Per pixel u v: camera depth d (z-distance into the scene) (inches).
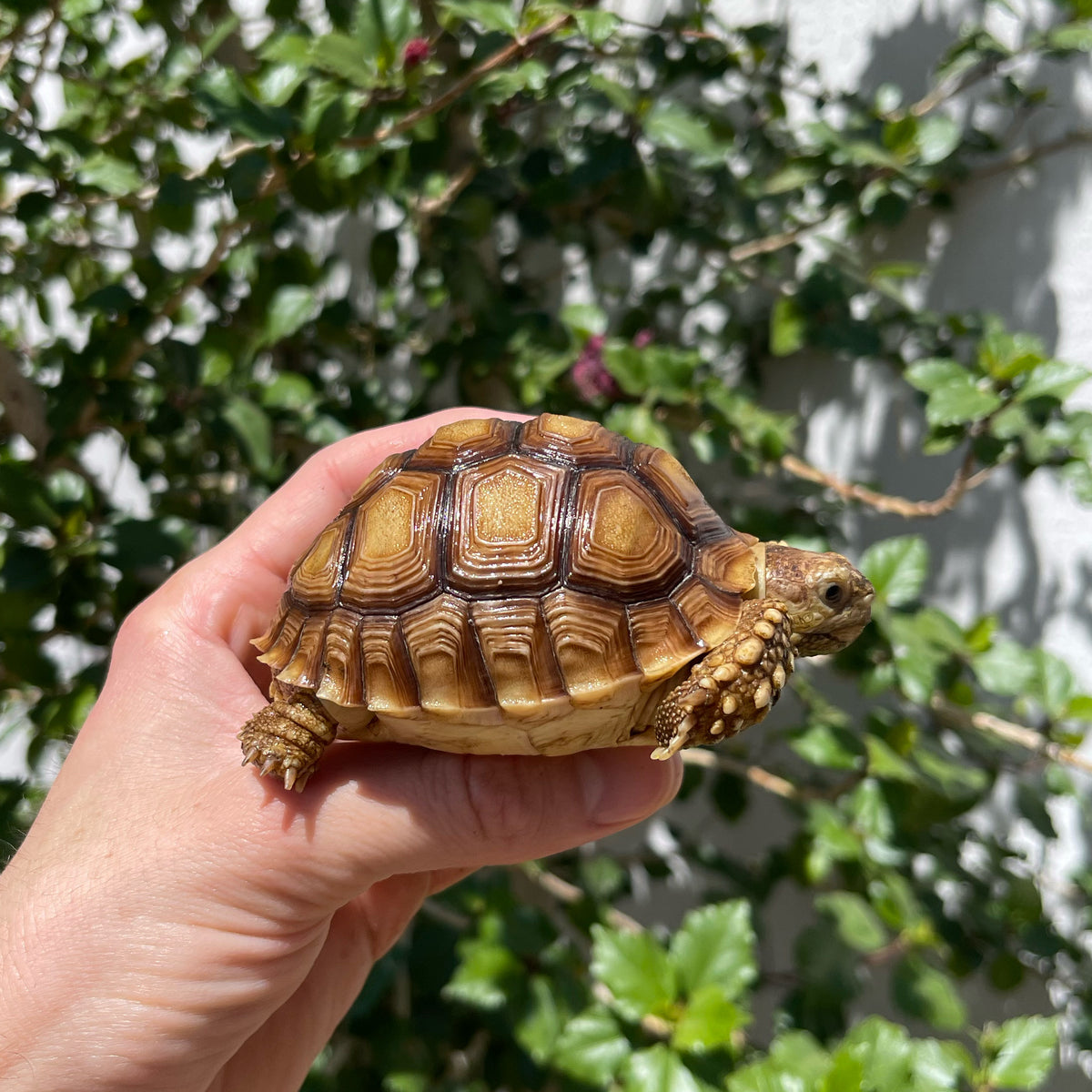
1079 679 11.7
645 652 6.5
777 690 6.5
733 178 12.2
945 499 10.6
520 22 10.1
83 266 14.5
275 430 12.8
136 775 7.2
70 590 11.2
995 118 12.3
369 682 6.5
